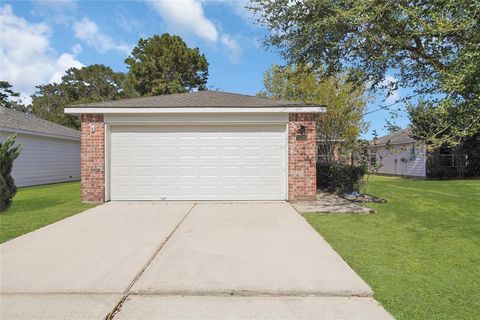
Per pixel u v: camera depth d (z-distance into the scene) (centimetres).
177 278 395
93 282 383
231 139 1023
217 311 319
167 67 3162
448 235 624
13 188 879
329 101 1878
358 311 321
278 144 1023
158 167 1019
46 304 332
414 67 880
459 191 1347
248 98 1145
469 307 332
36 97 4416
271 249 515
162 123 1010
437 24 609
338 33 838
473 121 590
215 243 548
